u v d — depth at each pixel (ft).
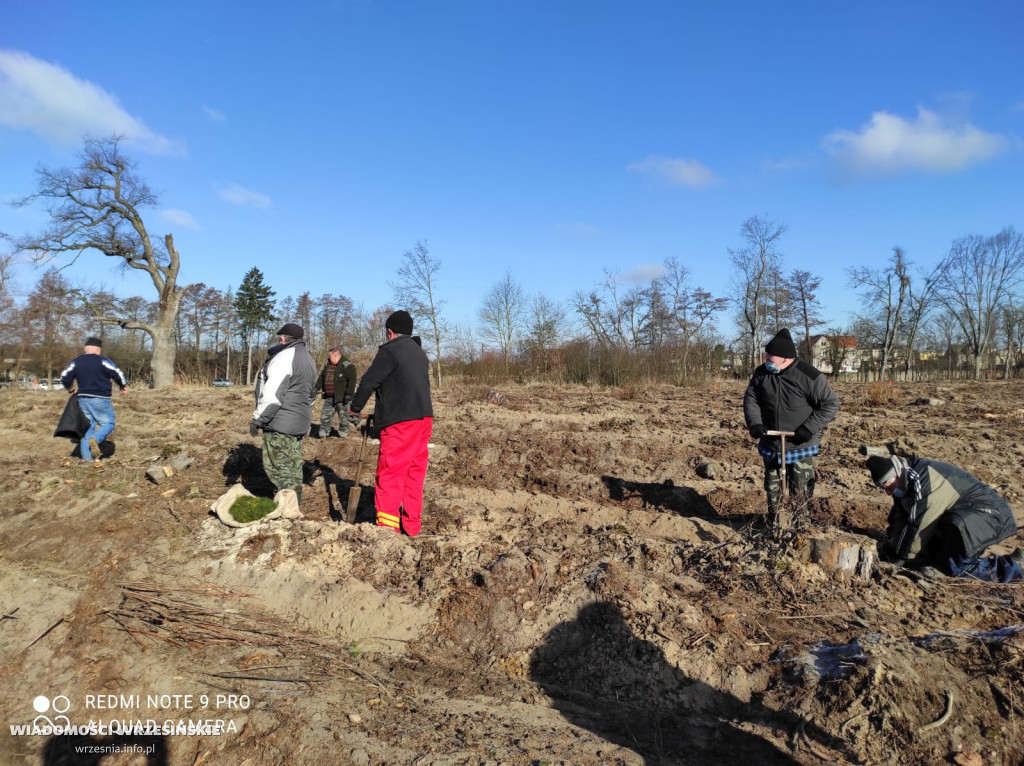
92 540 19.74
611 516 23.48
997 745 10.65
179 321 182.39
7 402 50.70
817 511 22.93
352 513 20.35
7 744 12.47
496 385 89.20
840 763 10.71
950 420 44.19
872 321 162.71
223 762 11.57
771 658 13.06
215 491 24.00
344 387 35.35
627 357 93.86
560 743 11.46
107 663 14.25
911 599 14.96
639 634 13.75
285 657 14.33
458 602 15.35
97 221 92.17
